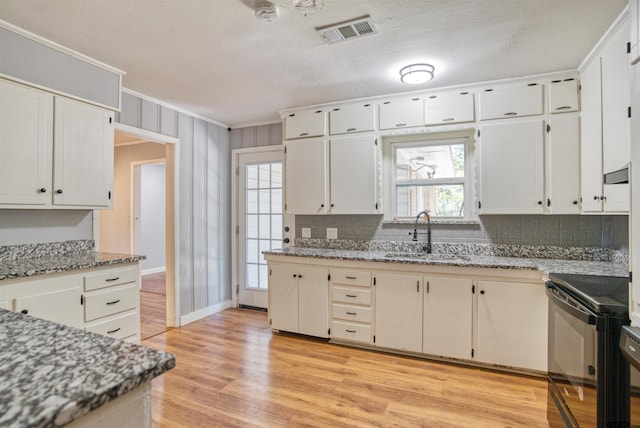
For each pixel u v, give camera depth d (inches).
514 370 100.4
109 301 94.1
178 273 143.5
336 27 81.5
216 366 104.6
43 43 87.0
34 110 86.0
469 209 126.4
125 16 76.9
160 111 135.9
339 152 134.5
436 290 106.8
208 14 76.2
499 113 112.7
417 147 134.4
